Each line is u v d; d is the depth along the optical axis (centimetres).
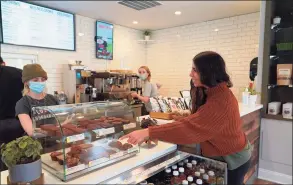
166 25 506
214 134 120
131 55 539
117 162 119
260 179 296
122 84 442
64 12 401
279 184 281
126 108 147
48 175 104
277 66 294
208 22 467
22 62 360
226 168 140
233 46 438
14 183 93
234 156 142
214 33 461
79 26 430
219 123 118
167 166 134
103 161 113
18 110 171
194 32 489
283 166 282
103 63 479
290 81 287
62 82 410
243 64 429
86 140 114
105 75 409
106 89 420
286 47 296
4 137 206
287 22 303
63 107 125
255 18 409
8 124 210
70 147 106
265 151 294
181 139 119
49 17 382
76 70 389
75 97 387
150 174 122
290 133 274
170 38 529
